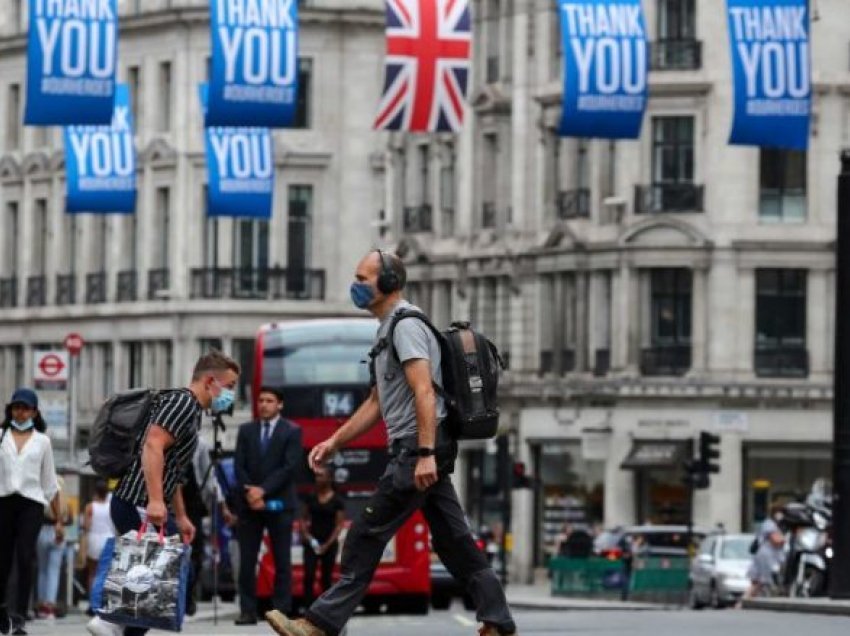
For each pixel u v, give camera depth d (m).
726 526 134.00
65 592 69.38
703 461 110.75
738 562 94.75
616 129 70.38
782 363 134.88
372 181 172.12
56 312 179.50
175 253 170.62
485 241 147.25
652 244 135.75
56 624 59.94
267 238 170.62
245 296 169.38
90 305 176.25
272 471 54.81
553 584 114.25
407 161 155.75
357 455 76.25
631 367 136.38
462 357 32.66
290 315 169.88
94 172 101.06
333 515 65.12
